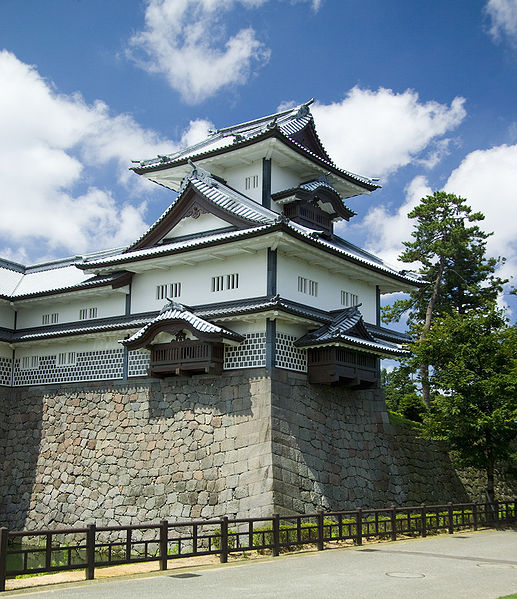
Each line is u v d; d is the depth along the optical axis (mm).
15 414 39688
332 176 41062
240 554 22969
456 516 32219
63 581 17516
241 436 29688
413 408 46562
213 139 45250
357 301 37969
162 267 35469
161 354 32531
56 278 43969
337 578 17562
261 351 30344
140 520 31750
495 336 35938
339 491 31391
